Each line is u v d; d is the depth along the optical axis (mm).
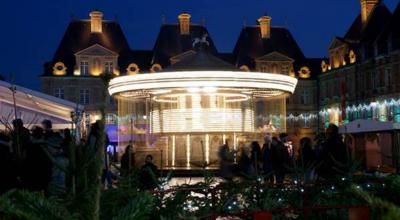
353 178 7086
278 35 79062
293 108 76875
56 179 6867
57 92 72562
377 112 60281
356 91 65812
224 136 23891
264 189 6734
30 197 3443
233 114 24188
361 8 69125
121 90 22672
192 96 23781
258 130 26812
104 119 3523
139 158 22859
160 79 21359
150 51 76812
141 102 27953
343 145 10820
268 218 4531
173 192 6375
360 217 4441
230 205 6387
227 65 22672
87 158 4531
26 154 7965
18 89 19984
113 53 73062
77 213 3555
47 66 74875
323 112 74938
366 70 63594
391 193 6828
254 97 26078
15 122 8180
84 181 4434
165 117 24391
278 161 15320
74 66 72812
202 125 23703
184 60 22844
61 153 7977
